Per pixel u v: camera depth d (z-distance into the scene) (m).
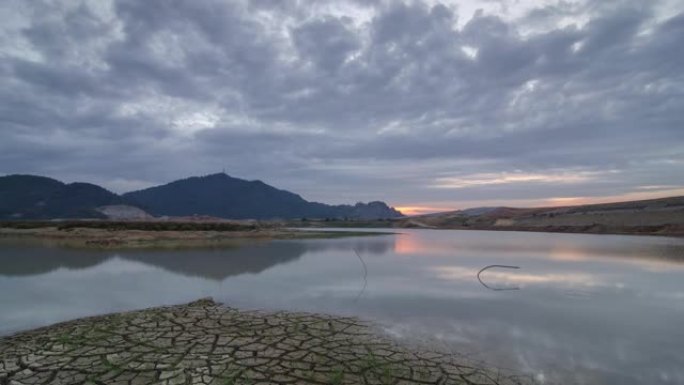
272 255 24.88
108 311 10.96
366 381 6.32
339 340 8.33
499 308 11.42
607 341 8.56
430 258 24.12
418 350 7.82
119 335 8.42
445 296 12.99
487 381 6.46
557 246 32.94
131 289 13.82
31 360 7.01
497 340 8.54
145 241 31.92
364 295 13.09
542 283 15.52
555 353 7.80
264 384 6.14
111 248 27.05
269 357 7.26
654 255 25.33
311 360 7.16
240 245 31.84
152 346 7.76
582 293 13.66
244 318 9.95
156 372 6.54
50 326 9.14
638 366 7.21
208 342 8.03
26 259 21.17
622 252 27.41
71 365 6.80
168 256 23.08
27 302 11.87
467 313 10.83
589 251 28.42
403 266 20.25
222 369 6.68
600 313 10.95
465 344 8.24
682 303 12.20
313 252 27.52
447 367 6.98
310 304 11.73
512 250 29.36
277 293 13.30
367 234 57.38
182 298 12.58
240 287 14.31
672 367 7.17
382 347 7.95
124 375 6.41
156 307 11.14
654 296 13.16
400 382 6.32
